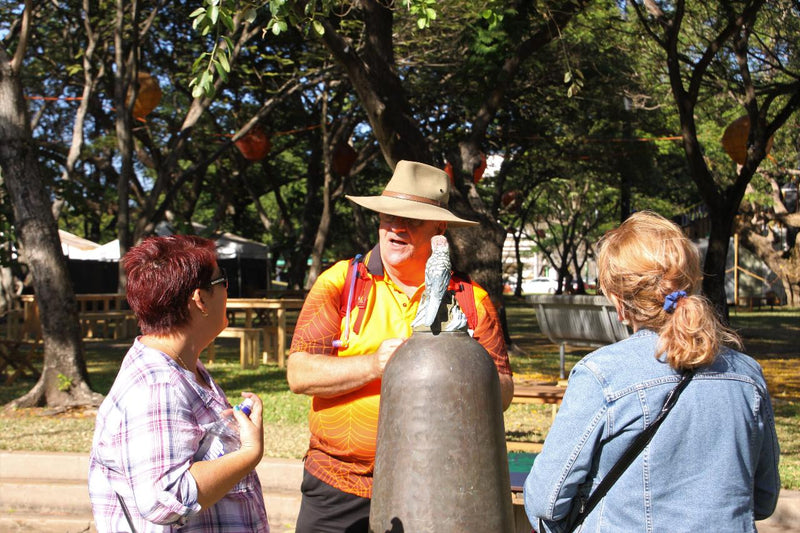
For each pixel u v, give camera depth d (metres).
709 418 2.13
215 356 14.47
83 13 16.97
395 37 16.61
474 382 2.30
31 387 10.88
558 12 12.51
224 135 20.67
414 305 3.14
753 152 14.80
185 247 2.47
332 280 3.17
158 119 22.23
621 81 20.61
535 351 15.17
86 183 15.70
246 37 14.83
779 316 30.08
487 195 32.94
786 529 5.21
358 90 10.42
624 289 2.28
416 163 3.17
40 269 8.99
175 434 2.23
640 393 2.15
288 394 9.55
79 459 6.13
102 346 16.53
